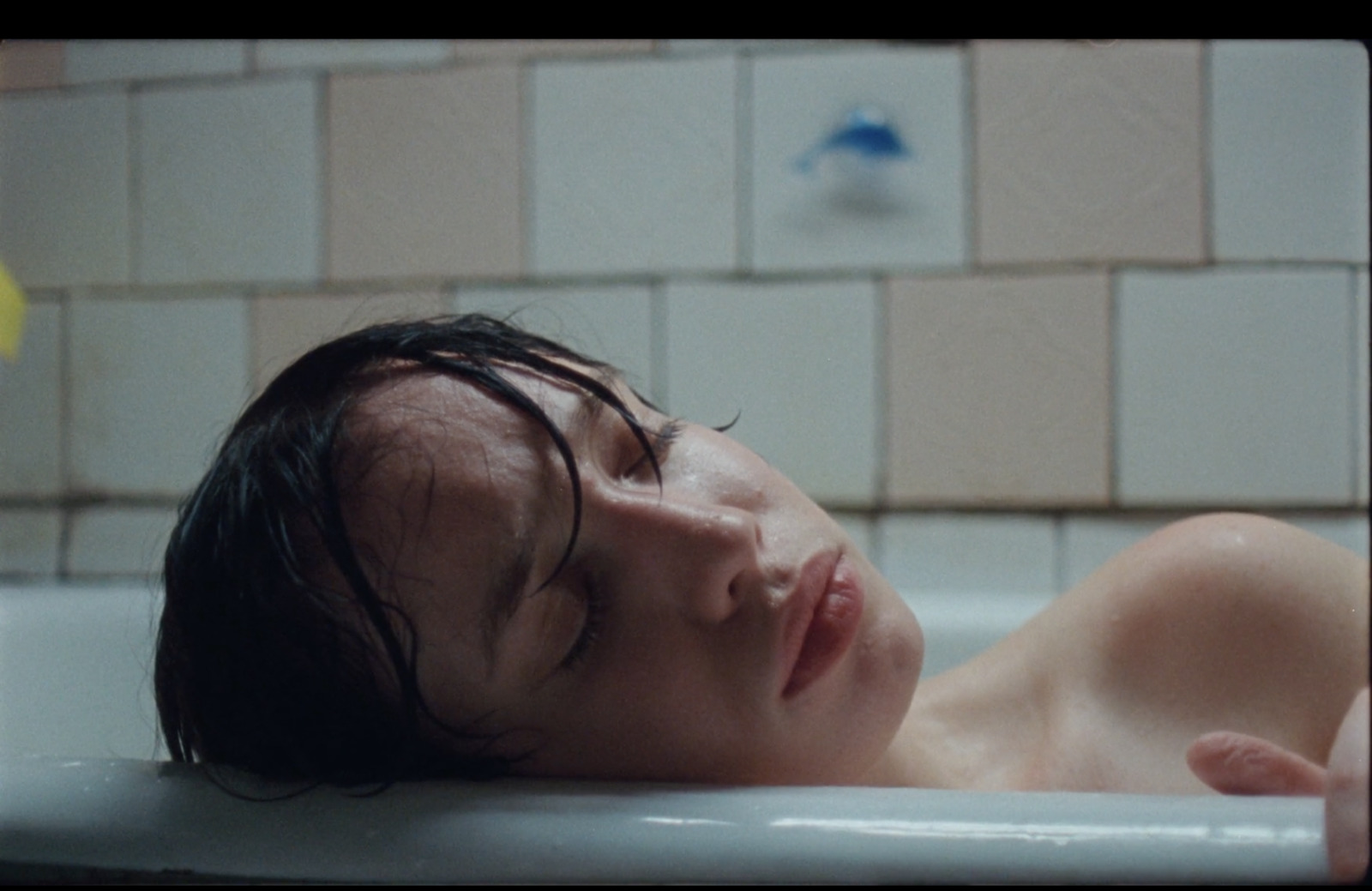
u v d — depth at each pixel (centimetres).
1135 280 119
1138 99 118
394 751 50
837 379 123
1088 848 35
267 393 59
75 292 134
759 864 36
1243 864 34
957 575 122
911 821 37
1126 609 70
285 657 51
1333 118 116
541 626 49
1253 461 118
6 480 134
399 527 49
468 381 51
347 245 129
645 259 126
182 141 131
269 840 40
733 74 124
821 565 53
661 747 51
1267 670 65
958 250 121
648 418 60
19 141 134
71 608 104
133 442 132
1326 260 117
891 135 121
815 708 52
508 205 127
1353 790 34
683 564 49
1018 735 72
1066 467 121
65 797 43
